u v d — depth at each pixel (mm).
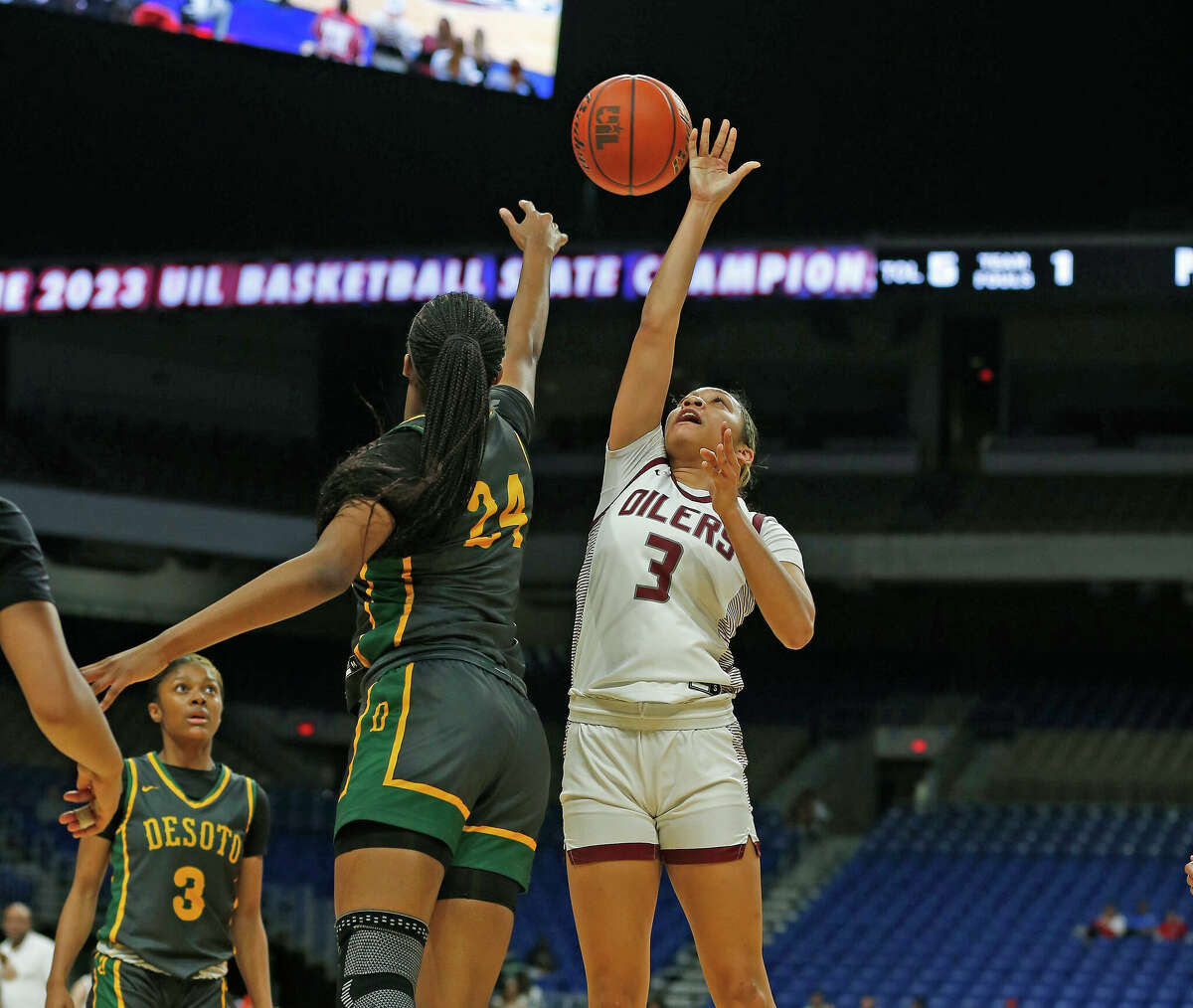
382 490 3326
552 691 31156
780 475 30016
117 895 5703
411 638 3428
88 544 26406
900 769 30031
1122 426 30906
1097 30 27812
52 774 26562
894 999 20781
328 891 24203
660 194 29312
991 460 29500
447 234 29891
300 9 23047
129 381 30203
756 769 30062
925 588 29891
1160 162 28938
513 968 20469
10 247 29891
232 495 28234
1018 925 22797
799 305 25484
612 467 4684
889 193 29781
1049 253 25047
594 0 28047
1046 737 29672
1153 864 24703
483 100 23812
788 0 27875
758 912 4277
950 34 28078
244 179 29500
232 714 30453
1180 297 24672
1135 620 30750
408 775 3244
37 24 26109
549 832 27484
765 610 4254
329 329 30609
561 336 30875
